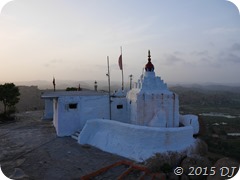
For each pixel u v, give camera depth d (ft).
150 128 50.49
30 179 38.40
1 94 87.76
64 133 63.52
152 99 61.21
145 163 45.78
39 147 53.98
